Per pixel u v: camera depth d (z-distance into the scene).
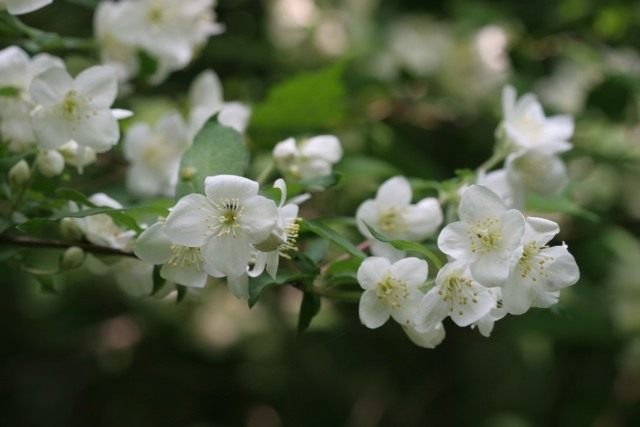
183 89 6.93
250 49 7.13
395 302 3.37
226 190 3.13
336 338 7.73
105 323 8.05
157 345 8.12
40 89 3.72
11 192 3.82
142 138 4.94
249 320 7.92
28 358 8.32
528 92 6.81
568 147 4.19
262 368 8.20
